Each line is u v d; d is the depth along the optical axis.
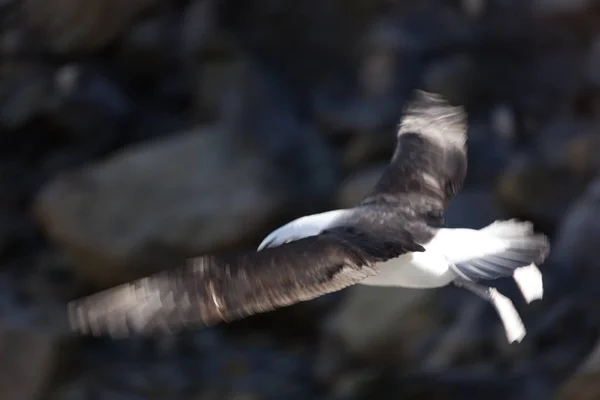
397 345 13.29
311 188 15.40
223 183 15.34
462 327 13.00
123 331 4.59
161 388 14.08
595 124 14.89
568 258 12.90
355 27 16.70
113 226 15.18
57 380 14.33
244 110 16.16
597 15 15.37
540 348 12.57
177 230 15.01
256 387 14.02
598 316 12.47
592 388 10.91
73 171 16.66
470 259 5.61
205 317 4.74
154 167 15.60
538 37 15.81
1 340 14.39
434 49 16.03
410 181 6.31
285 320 15.00
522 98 15.67
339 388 13.42
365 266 5.09
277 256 4.93
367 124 15.70
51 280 15.76
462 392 12.50
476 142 15.12
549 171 13.87
